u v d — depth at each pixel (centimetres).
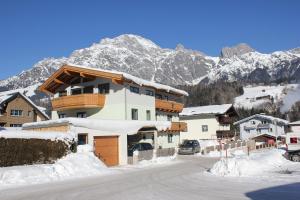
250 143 5562
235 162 2236
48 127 3114
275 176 1934
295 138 3403
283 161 2753
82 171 2378
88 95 4066
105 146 3125
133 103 4181
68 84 4553
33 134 2441
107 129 3156
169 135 5019
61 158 2573
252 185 1655
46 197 1459
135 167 2933
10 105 5869
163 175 2239
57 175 2184
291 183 1673
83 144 2984
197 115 6938
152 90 4706
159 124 3950
